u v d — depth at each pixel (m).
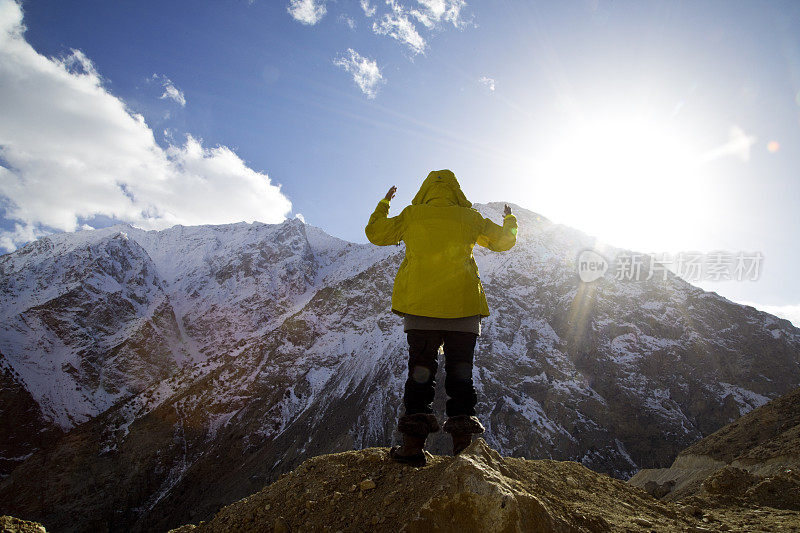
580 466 5.21
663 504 4.68
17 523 3.82
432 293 3.98
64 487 137.50
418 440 4.16
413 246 4.16
